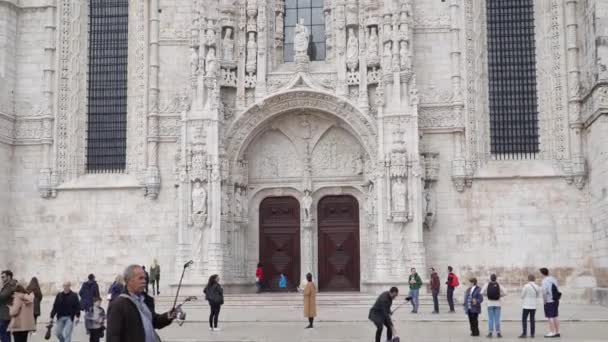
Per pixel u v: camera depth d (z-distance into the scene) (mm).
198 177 36594
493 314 22469
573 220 36219
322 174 39344
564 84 37031
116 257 38594
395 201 35500
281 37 39875
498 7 38812
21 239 39219
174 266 37125
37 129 39906
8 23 39719
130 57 40219
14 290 18922
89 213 39062
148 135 38844
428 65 38125
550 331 22406
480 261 36625
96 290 22500
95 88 40781
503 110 38219
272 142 39938
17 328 18266
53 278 38844
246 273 39062
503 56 38531
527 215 36625
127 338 8820
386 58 36969
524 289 22516
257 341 22125
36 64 40375
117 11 41031
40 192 39344
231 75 38562
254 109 38312
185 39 39688
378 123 36531
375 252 36750
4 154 39031
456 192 37156
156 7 39875
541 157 37500
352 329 25047
